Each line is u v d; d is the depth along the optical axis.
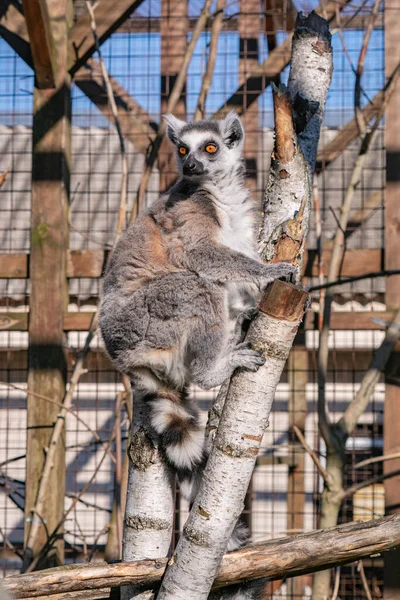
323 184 7.01
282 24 6.97
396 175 6.36
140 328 4.55
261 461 6.85
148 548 3.68
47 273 6.27
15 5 6.74
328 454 6.07
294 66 3.92
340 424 6.17
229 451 3.12
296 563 3.29
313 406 7.38
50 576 3.32
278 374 3.16
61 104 6.41
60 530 6.12
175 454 3.73
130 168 8.02
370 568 6.75
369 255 6.38
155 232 4.88
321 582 5.88
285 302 3.09
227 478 3.11
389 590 6.01
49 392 6.18
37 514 5.77
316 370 6.97
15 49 6.64
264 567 3.28
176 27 7.04
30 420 6.17
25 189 7.97
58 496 6.13
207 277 4.54
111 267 4.95
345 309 7.17
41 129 6.40
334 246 6.27
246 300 4.79
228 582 3.32
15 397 8.16
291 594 6.84
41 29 5.92
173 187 5.28
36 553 5.98
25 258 6.39
